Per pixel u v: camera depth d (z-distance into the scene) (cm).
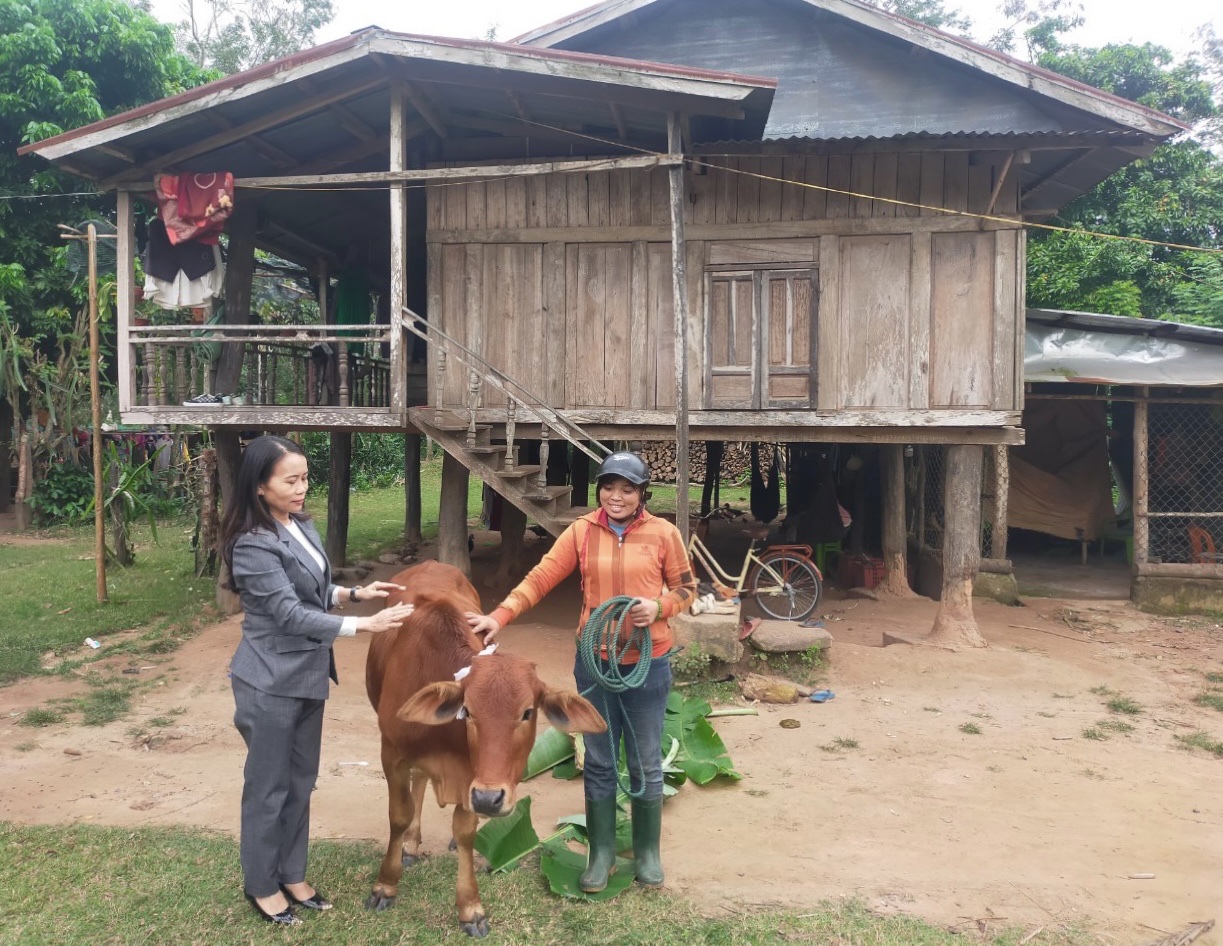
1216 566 959
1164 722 601
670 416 810
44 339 1537
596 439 832
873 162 789
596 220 823
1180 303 1425
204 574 1066
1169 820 442
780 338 801
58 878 369
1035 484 1224
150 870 377
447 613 329
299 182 760
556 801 465
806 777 498
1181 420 1104
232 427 880
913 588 1131
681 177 707
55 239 1531
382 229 1109
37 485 1512
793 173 797
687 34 1070
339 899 354
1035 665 716
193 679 685
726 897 357
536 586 360
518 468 789
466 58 693
